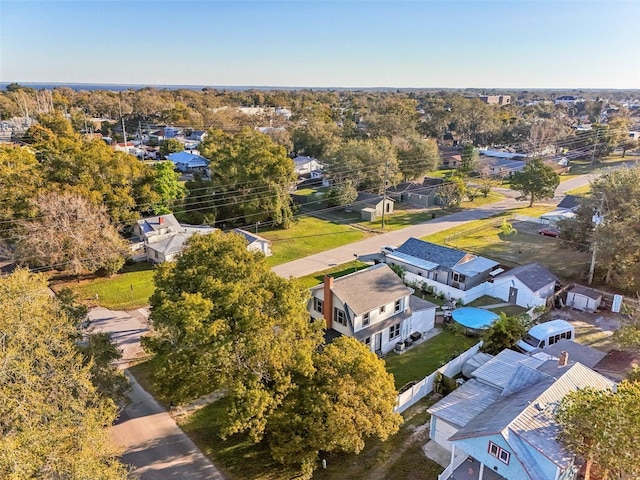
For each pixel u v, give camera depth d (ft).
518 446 56.80
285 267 155.43
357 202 227.20
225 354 63.41
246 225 199.00
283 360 66.54
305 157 315.37
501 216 218.38
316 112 474.49
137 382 92.22
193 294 66.69
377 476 67.51
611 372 84.69
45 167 156.87
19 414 45.57
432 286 136.05
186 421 80.33
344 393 63.46
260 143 202.69
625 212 130.41
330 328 103.76
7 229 131.85
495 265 142.00
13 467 41.45
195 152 334.24
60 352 58.23
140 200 171.73
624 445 45.68
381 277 110.32
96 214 138.41
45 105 470.39
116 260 141.49
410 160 265.54
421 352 105.29
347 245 178.60
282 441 63.82
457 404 74.33
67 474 46.14
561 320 110.22
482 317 115.24
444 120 413.80
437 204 243.19
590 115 566.36
